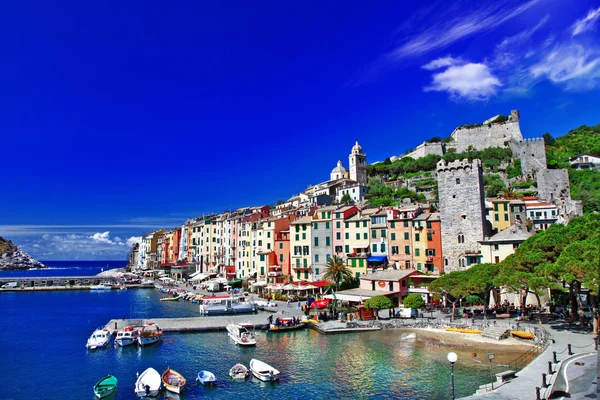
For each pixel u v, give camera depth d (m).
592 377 34.03
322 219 109.88
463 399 31.55
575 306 68.31
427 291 83.88
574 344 46.88
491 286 66.94
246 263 134.62
